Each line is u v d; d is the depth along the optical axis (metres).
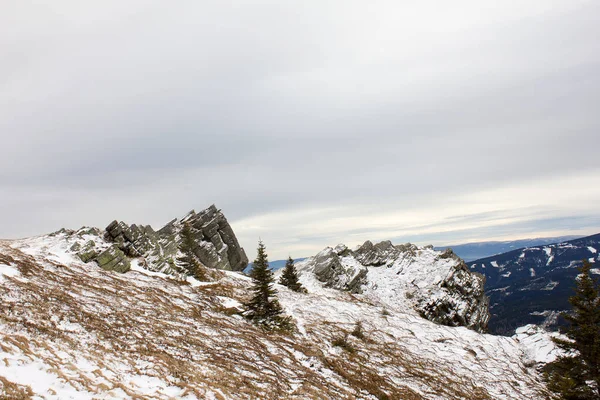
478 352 52.97
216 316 36.62
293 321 43.66
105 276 39.28
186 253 58.81
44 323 18.72
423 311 77.12
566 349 31.83
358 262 96.94
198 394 15.88
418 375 35.16
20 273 27.73
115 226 52.47
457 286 85.44
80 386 13.27
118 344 19.66
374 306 67.25
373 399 24.84
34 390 11.69
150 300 34.31
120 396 13.66
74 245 44.34
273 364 25.12
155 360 18.84
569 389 29.08
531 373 50.25
